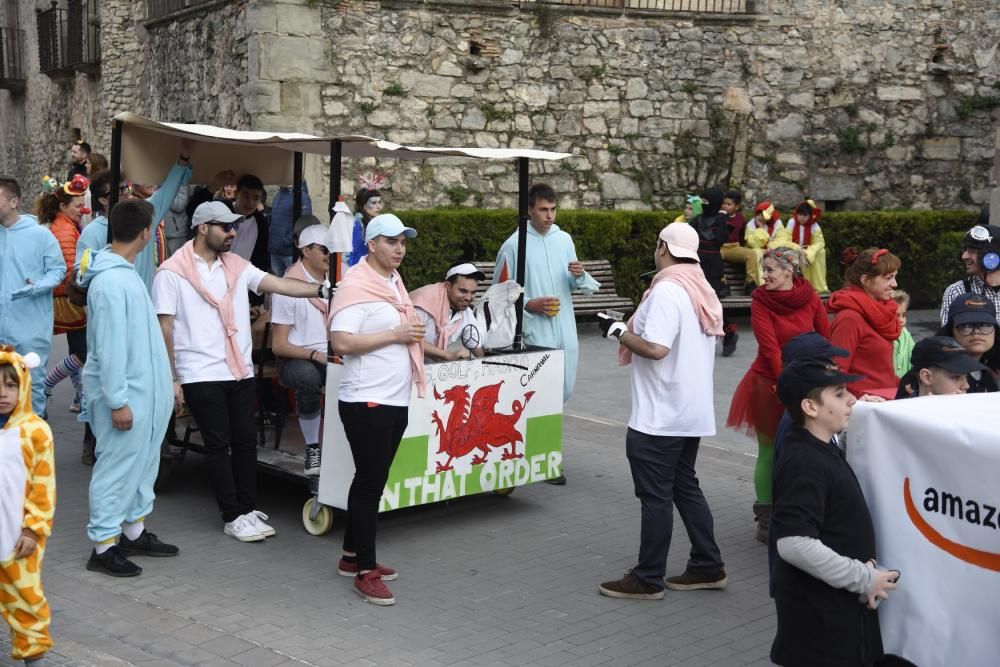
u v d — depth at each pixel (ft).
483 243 44.91
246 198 27.04
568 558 19.85
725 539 21.22
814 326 20.85
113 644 15.43
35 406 24.62
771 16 50.37
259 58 42.47
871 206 52.60
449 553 20.01
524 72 47.09
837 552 11.24
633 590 17.92
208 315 19.83
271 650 15.43
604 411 31.58
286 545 20.12
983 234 20.07
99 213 25.18
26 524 13.61
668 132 49.65
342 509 19.66
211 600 17.34
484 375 21.02
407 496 20.02
